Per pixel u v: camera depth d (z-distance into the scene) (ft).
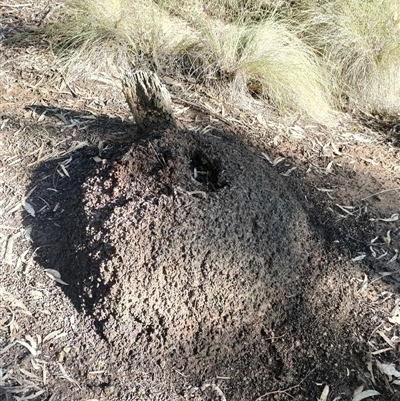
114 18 6.39
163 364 3.51
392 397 3.46
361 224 4.65
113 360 3.52
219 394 3.41
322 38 6.83
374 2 6.98
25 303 3.76
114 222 3.65
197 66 6.21
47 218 4.27
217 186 3.90
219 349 3.59
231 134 5.42
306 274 4.05
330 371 3.56
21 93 5.50
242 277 3.64
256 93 6.17
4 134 4.98
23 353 3.49
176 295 3.54
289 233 4.01
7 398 3.25
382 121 6.42
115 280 3.52
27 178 4.59
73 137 4.98
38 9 6.74
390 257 4.37
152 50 6.28
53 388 3.34
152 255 3.53
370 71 6.65
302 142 5.62
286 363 3.58
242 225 3.72
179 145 4.02
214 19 7.35
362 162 5.50
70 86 5.68
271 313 3.78
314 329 3.77
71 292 3.80
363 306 3.96
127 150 4.10
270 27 6.57
